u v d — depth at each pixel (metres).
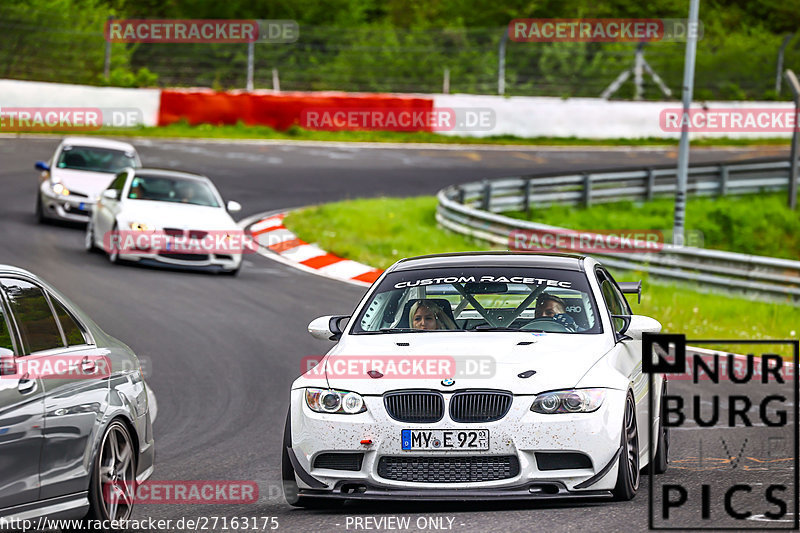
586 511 24.94
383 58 196.25
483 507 26.23
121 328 55.69
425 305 29.33
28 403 20.86
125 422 24.66
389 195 120.06
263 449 35.59
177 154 135.38
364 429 25.23
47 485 21.36
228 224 73.94
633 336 28.72
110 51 168.88
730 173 134.25
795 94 128.62
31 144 133.50
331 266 80.38
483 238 92.12
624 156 160.38
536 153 160.38
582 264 31.11
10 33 166.88
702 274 79.06
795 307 73.69
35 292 22.91
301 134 160.38
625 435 25.81
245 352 52.09
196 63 187.88
